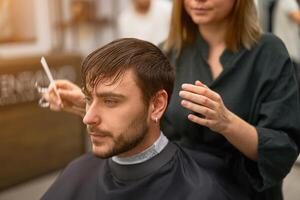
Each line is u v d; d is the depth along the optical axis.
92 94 0.68
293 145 0.83
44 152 2.47
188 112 0.87
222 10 0.87
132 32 2.67
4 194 2.25
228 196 0.78
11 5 2.50
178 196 0.75
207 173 0.79
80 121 2.67
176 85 0.93
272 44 0.89
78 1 3.03
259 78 0.88
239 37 0.90
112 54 0.68
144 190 0.76
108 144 0.69
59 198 0.85
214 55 0.94
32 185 2.37
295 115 0.85
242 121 0.78
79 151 2.69
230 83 0.89
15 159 2.31
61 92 0.93
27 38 2.65
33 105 2.35
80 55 2.54
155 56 0.71
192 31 0.97
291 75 0.88
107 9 3.26
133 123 0.69
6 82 2.16
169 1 2.82
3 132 2.22
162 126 0.95
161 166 0.77
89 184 0.84
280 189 0.94
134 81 0.67
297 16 2.01
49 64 2.30
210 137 0.89
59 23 2.89
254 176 0.85
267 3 1.98
